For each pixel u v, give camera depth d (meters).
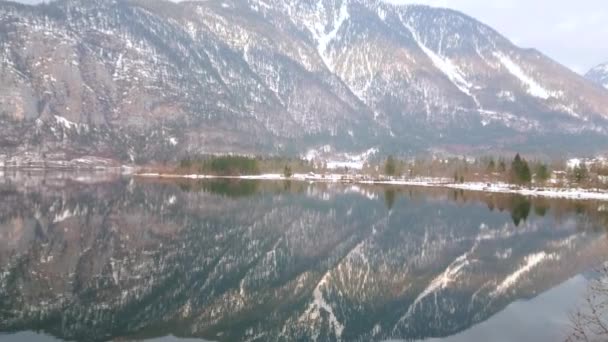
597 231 73.06
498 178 189.00
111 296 36.09
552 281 42.41
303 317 33.22
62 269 42.88
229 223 76.19
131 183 176.50
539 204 115.62
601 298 28.70
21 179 177.00
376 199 129.25
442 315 33.50
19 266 43.31
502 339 28.03
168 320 31.81
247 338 29.22
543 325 30.00
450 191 163.75
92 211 82.75
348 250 57.56
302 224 78.62
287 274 45.09
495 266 49.16
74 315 31.92
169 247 54.72
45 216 74.50
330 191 161.00
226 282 41.50
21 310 32.56
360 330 30.89
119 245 54.34
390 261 51.53
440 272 46.56
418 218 88.31
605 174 156.25
